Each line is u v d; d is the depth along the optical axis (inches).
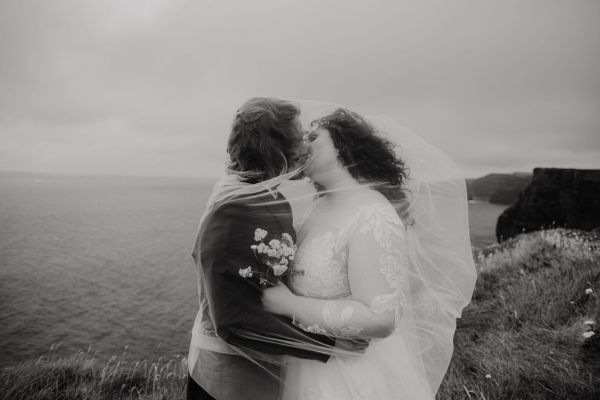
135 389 137.3
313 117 65.4
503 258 212.7
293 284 60.4
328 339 56.8
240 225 54.0
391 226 56.0
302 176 63.6
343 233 57.2
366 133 64.3
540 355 106.6
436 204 70.9
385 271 53.7
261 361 56.6
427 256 70.6
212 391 56.4
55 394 132.8
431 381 70.7
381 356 61.0
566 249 187.3
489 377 96.3
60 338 733.9
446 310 71.2
